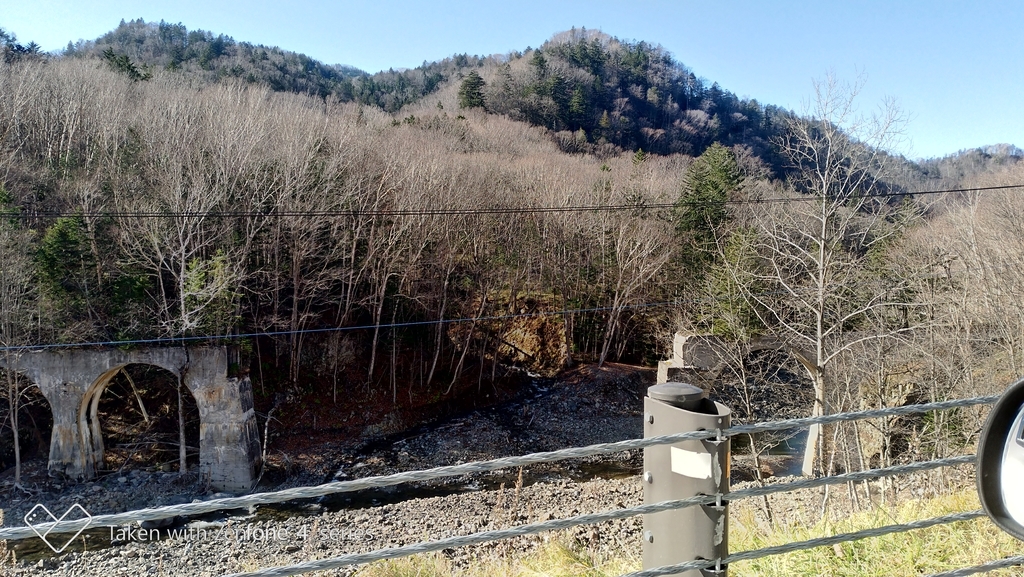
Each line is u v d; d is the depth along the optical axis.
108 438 28.97
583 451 2.51
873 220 17.08
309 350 35.62
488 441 32.34
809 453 22.73
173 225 27.30
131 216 25.62
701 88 104.44
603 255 40.88
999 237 18.98
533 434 33.88
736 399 30.08
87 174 29.50
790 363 27.92
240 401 26.30
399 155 37.00
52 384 25.03
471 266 38.53
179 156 29.98
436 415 35.66
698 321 30.30
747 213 33.59
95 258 27.03
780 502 16.48
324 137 37.53
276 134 35.03
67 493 24.20
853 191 16.34
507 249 40.00
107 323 26.67
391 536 19.27
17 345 23.91
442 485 26.03
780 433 26.58
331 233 33.00
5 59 40.94
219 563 17.36
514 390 39.94
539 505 21.92
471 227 37.34
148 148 31.95
